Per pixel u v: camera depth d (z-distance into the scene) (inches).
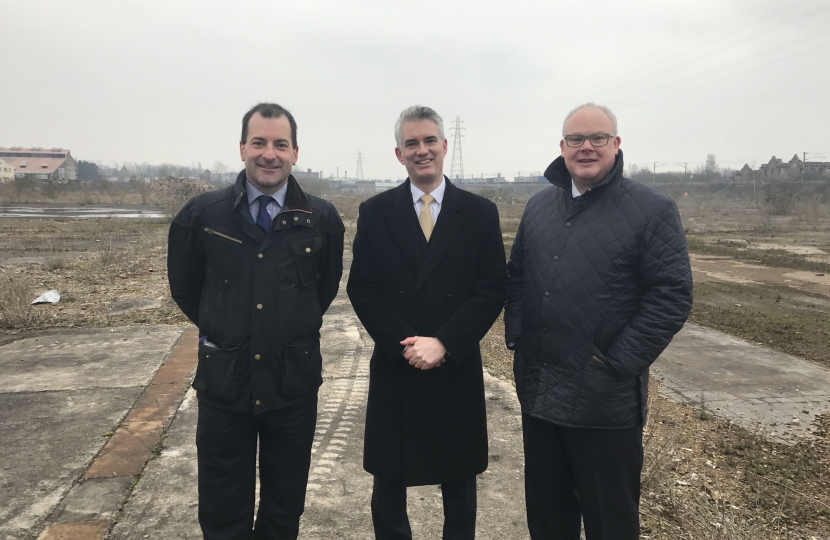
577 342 81.1
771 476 132.5
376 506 90.0
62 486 110.8
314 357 83.7
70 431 136.3
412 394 86.7
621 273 80.3
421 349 81.3
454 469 87.8
